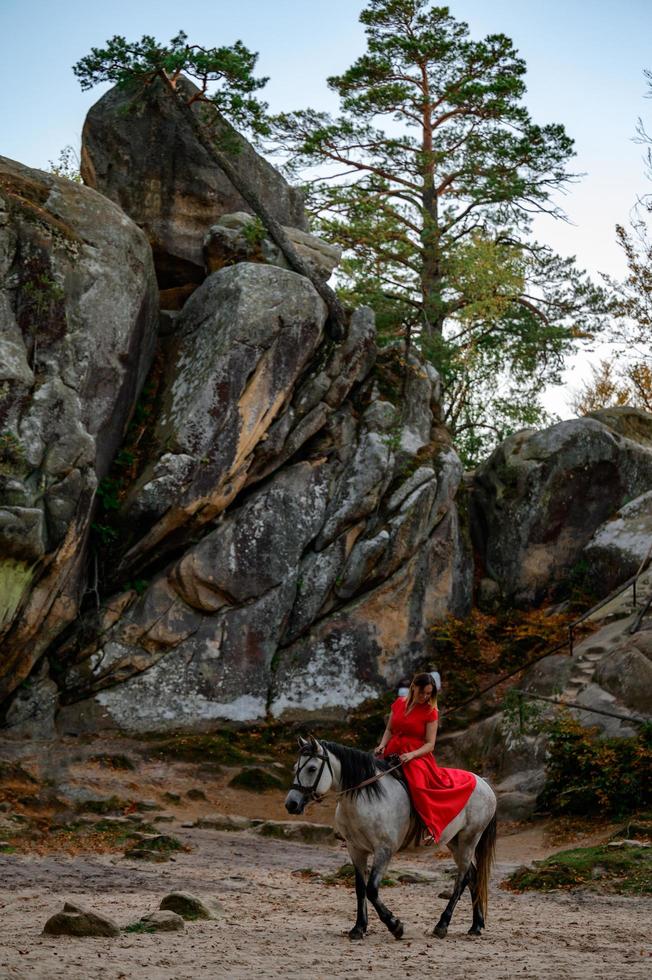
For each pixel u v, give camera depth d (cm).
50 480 1883
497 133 3064
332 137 3109
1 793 1648
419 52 3062
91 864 1330
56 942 817
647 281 3152
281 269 2305
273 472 2272
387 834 932
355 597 2286
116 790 1777
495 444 3312
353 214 3119
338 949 843
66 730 1991
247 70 2359
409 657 2294
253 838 1614
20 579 1853
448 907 941
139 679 2067
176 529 2128
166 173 2573
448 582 2395
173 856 1422
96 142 2567
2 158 2222
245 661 2139
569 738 1742
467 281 3002
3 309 1977
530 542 2534
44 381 1959
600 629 2255
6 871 1232
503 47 3058
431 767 983
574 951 856
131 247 2191
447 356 2973
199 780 1894
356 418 2408
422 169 3139
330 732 2138
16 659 1948
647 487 2627
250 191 2423
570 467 2556
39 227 2064
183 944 836
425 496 2350
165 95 2583
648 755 1619
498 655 2314
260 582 2172
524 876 1280
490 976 740
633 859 1296
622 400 3925
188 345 2316
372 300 3006
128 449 2184
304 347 2255
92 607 2095
